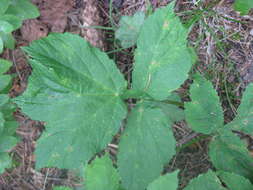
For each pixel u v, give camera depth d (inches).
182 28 13.9
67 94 13.8
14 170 22.0
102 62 14.4
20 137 20.9
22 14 18.2
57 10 21.1
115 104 14.5
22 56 21.6
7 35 18.1
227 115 19.3
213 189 12.8
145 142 14.1
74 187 20.8
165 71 14.2
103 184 10.4
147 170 13.8
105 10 21.2
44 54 13.5
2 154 17.0
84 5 20.8
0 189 22.1
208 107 14.7
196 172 19.2
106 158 10.7
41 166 13.6
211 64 19.6
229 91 19.3
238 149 14.6
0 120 16.3
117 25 21.0
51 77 13.5
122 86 14.6
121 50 20.5
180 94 19.7
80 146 13.7
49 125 13.7
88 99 14.1
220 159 14.8
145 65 14.5
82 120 13.9
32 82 13.4
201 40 19.8
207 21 19.7
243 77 19.2
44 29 21.2
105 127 14.1
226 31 19.5
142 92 14.5
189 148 19.5
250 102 14.7
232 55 19.5
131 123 14.4
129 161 14.0
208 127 14.8
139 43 14.5
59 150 13.6
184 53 13.9
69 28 21.0
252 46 19.2
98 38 20.5
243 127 14.6
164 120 14.1
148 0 20.1
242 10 17.1
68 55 13.9
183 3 20.1
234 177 13.4
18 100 13.4
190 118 14.7
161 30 14.1
